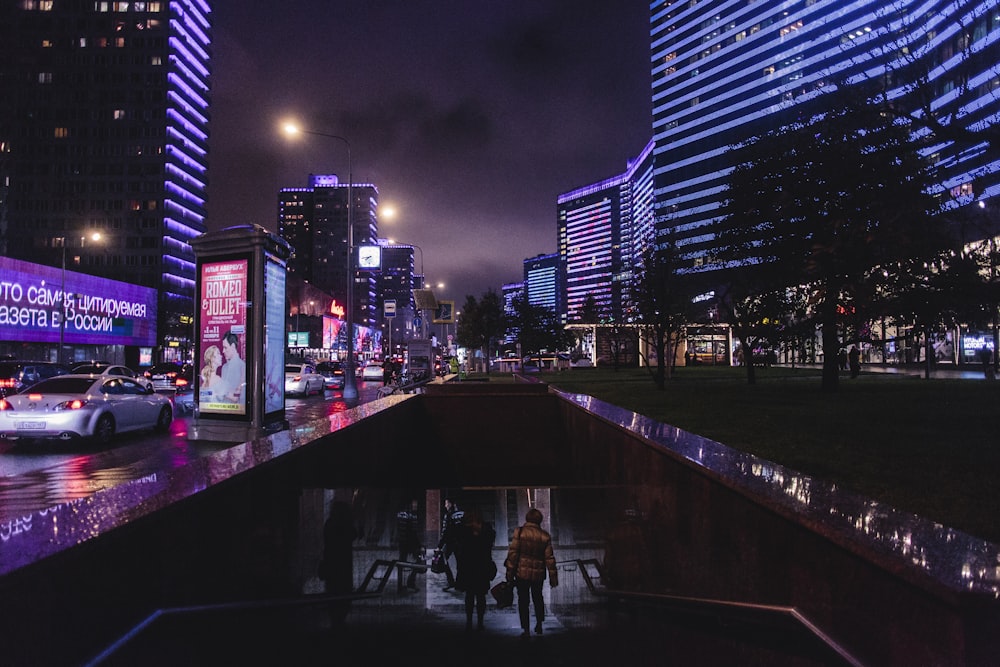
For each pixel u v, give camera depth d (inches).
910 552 72.5
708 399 559.2
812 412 405.4
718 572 134.6
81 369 950.4
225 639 116.6
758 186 449.7
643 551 212.1
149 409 578.9
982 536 121.8
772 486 114.0
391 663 192.2
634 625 208.8
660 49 4515.3
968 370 1519.4
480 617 296.8
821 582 90.2
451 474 578.9
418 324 1882.4
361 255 1090.1
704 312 1210.0
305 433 204.5
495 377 1542.8
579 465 428.1
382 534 335.0
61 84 3949.3
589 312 2623.0
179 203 4109.3
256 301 480.1
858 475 188.2
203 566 111.0
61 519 88.5
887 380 948.6
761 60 3735.2
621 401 558.6
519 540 279.6
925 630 67.0
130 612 88.1
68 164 3919.8
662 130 4495.6
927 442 253.3
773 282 538.3
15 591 66.7
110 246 3885.3
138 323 2576.3
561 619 345.7
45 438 485.1
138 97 3961.6
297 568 167.9
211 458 147.2
